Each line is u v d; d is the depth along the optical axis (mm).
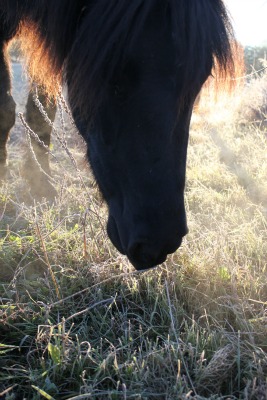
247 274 2457
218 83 2010
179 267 2566
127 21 1662
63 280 2473
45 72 2148
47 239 2787
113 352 1880
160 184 1729
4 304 2320
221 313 2254
